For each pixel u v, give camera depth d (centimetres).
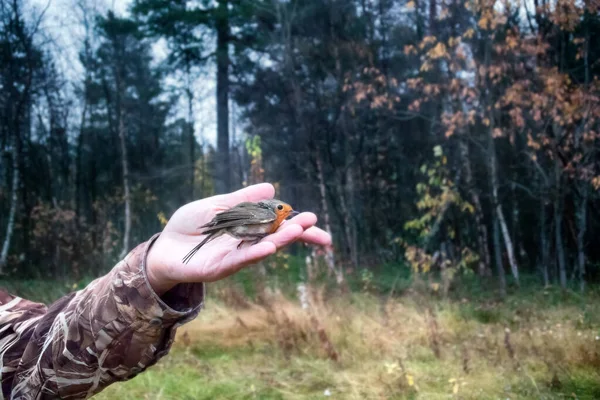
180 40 1619
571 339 580
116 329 162
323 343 592
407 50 1123
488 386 477
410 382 473
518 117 1006
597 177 950
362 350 606
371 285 1068
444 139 1274
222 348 649
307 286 836
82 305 168
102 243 1427
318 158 1347
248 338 657
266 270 1043
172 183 1709
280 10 1385
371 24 1334
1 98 1464
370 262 1405
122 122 1541
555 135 1017
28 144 1552
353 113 1344
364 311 778
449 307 812
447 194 1105
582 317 720
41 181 1568
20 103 1455
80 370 164
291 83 1374
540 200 1141
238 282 923
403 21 1298
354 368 552
